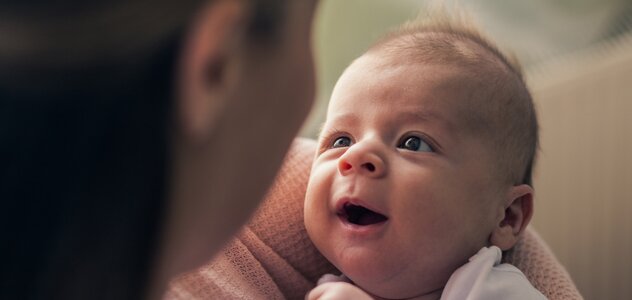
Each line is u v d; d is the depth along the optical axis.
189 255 0.48
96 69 0.38
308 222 0.93
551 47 1.96
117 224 0.40
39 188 0.39
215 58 0.41
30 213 0.39
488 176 0.93
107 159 0.39
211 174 0.44
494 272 0.89
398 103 0.92
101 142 0.39
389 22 1.82
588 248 1.93
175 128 0.40
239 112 0.44
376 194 0.88
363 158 0.88
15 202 0.39
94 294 0.40
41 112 0.38
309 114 0.50
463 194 0.90
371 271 0.88
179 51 0.39
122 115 0.38
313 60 0.49
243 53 0.43
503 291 0.86
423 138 0.91
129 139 0.39
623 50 1.86
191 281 0.79
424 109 0.92
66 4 0.37
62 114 0.38
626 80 1.84
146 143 0.39
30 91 0.37
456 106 0.93
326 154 0.95
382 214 0.89
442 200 0.89
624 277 1.88
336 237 0.90
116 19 0.37
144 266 0.42
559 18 1.96
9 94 0.38
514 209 0.98
